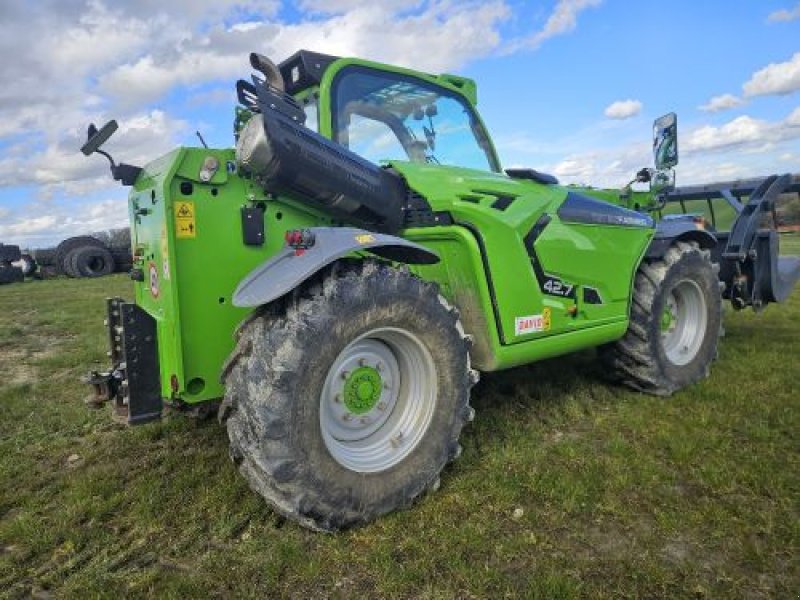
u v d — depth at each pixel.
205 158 2.52
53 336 7.12
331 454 2.32
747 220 4.97
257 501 2.59
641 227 3.94
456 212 2.94
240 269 2.65
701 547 2.23
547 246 3.28
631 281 3.85
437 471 2.64
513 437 3.23
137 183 2.94
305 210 2.83
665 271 3.98
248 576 2.11
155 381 2.56
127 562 2.24
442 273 3.11
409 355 2.67
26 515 2.57
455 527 2.38
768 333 5.68
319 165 2.63
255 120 2.46
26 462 3.20
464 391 2.75
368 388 2.59
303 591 2.04
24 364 5.60
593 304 3.57
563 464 2.93
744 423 3.34
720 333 4.42
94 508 2.60
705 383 4.11
